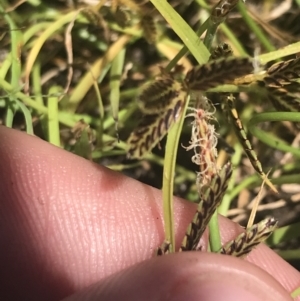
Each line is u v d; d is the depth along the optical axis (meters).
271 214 0.14
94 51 0.14
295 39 0.13
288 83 0.08
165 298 0.08
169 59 0.13
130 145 0.07
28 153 0.11
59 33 0.13
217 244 0.08
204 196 0.08
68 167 0.11
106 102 0.14
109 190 0.12
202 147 0.08
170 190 0.07
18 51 0.12
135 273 0.08
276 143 0.11
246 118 0.13
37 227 0.11
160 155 0.14
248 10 0.12
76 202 0.11
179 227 0.11
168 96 0.07
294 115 0.09
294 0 0.14
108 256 0.11
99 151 0.12
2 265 0.11
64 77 0.14
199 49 0.08
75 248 0.11
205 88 0.07
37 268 0.11
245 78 0.08
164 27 0.13
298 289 0.09
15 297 0.11
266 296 0.08
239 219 0.14
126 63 0.14
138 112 0.13
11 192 0.11
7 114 0.12
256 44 0.14
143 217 0.11
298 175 0.12
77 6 0.13
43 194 0.11
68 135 0.14
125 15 0.12
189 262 0.08
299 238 0.14
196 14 0.13
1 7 0.12
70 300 0.09
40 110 0.12
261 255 0.11
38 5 0.13
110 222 0.11
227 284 0.08
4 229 0.11
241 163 0.14
